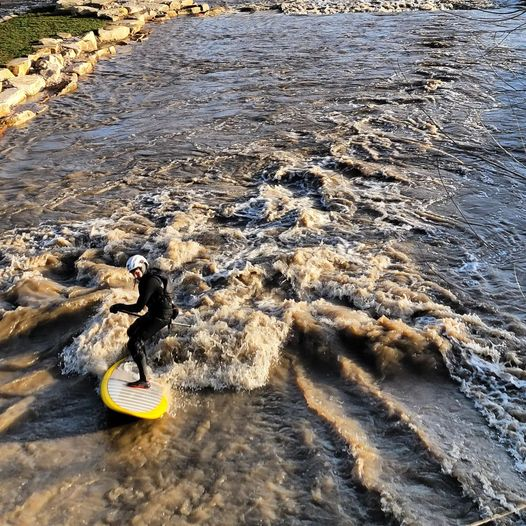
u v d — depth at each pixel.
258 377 8.27
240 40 31.94
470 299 9.88
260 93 22.02
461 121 17.91
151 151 17.16
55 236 12.25
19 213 13.55
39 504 6.66
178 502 6.66
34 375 8.50
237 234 12.05
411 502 6.55
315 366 8.59
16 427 7.72
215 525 6.40
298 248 11.23
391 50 27.22
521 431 7.35
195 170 15.60
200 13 41.41
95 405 8.03
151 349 8.60
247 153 16.47
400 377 8.30
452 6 38.06
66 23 34.09
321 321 9.20
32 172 16.09
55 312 9.68
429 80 21.91
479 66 23.48
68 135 18.98
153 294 7.68
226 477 6.93
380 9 38.66
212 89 23.02
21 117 20.33
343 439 7.32
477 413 7.69
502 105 19.14
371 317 9.41
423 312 9.41
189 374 8.29
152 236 12.04
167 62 27.92
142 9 38.97
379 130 17.56
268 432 7.51
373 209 12.95
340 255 11.02
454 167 14.90
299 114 19.44
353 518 6.44
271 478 6.90
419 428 7.44
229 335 8.71
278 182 14.66
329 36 31.50
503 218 12.46
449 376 8.29
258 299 10.00
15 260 11.26
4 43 28.28
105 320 9.17
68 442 7.46
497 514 6.41
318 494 6.70
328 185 14.06
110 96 23.02
